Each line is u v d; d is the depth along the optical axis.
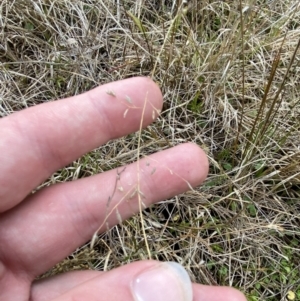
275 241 0.16
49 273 0.14
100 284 0.09
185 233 0.16
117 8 0.19
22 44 0.20
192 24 0.18
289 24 0.20
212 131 0.17
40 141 0.11
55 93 0.18
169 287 0.09
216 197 0.16
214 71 0.18
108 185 0.12
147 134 0.17
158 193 0.12
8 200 0.11
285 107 0.17
